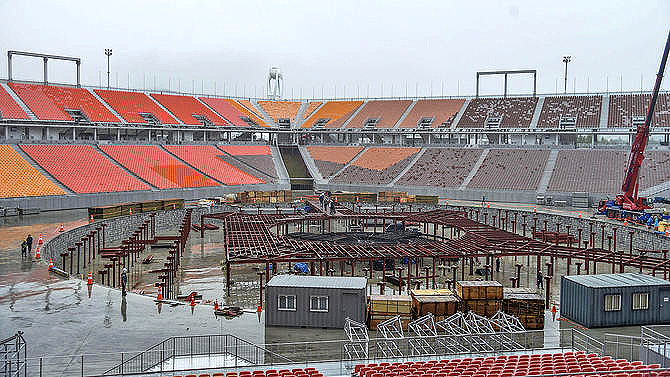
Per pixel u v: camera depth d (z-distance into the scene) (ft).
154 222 230.27
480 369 76.18
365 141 444.96
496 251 155.12
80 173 276.82
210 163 349.41
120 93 398.62
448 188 325.42
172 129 377.91
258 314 116.57
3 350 85.61
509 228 250.78
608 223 212.64
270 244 166.30
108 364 84.17
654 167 303.89
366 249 159.63
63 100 356.79
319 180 366.02
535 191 304.09
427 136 431.02
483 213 264.93
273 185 345.31
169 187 293.64
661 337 100.94
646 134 233.14
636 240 198.08
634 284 110.11
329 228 245.86
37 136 339.16
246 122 427.33
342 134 456.86
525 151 351.25
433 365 79.82
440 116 419.95
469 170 341.62
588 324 108.27
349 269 171.32
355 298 106.73
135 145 342.44
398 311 107.65
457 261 182.91
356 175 363.76
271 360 89.15
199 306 118.21
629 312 109.29
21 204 231.91
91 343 93.04
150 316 108.47
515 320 106.52
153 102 404.16
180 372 80.38
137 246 184.96
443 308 107.96
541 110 401.08
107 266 146.82
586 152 334.65
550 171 321.52
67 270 161.27
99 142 329.72
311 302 107.45
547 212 265.13
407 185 338.34
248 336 101.86
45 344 91.91
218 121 409.69
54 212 240.32
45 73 376.68
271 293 108.17
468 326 99.30
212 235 230.07
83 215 232.32
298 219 220.64
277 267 172.76
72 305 112.98
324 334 104.27
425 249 157.58
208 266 174.09
